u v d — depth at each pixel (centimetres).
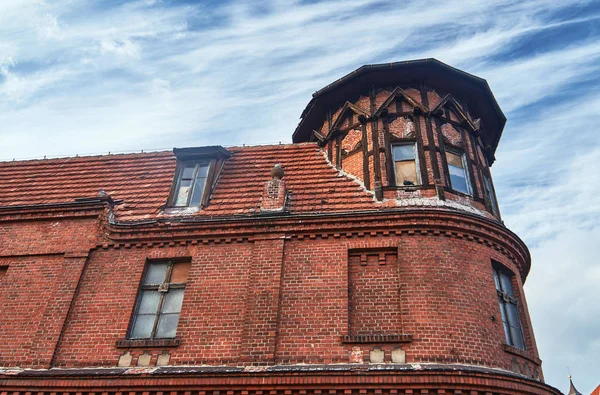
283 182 1349
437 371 922
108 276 1223
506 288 1219
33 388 1038
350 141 1472
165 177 1526
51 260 1285
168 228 1258
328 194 1327
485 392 923
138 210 1376
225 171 1502
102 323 1144
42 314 1184
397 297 1085
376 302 1085
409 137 1380
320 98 1602
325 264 1145
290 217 1213
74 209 1356
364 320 1066
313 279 1127
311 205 1288
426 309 1045
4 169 1734
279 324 1070
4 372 1079
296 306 1091
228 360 1041
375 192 1284
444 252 1128
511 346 1069
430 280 1085
